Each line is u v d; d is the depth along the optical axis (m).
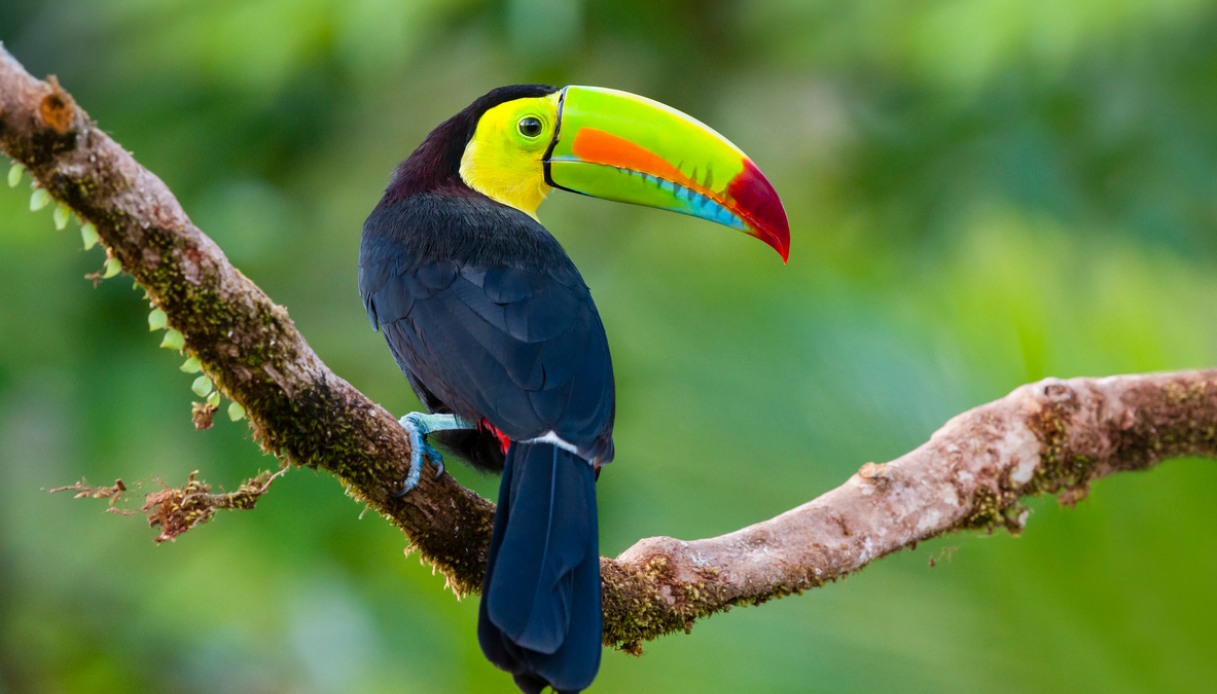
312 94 14.54
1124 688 7.86
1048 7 13.09
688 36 15.26
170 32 13.70
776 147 15.71
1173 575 7.94
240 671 14.68
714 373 8.79
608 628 6.89
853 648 7.90
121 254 6.01
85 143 5.75
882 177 14.98
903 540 7.61
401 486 6.78
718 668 7.93
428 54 14.52
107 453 12.28
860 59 14.80
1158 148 14.41
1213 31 14.05
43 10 14.77
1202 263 14.21
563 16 13.30
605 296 10.52
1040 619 7.93
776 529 7.36
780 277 9.27
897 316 8.98
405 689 12.48
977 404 8.68
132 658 14.70
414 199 8.27
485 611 6.02
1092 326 9.71
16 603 14.56
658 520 8.44
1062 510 8.14
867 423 8.55
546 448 6.70
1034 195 14.12
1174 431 8.41
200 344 6.25
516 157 8.73
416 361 7.44
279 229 13.75
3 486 14.27
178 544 14.33
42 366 12.47
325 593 12.79
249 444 11.95
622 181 8.78
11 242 12.41
